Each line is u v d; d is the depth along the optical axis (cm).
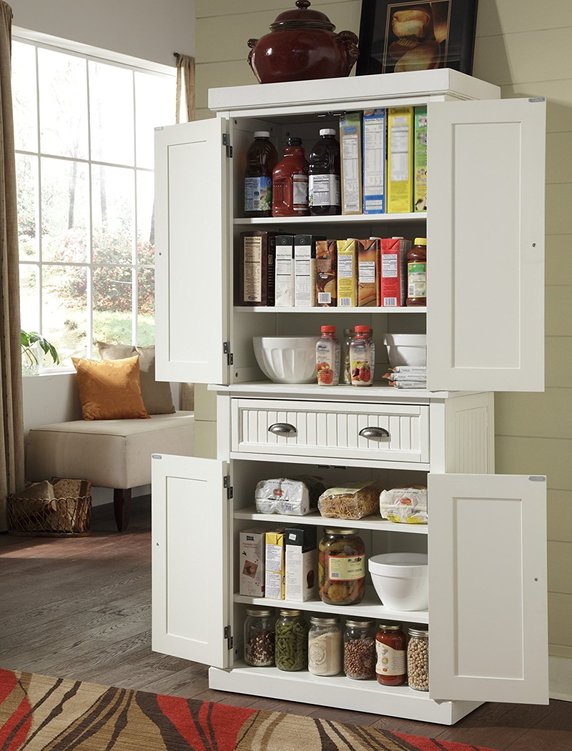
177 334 364
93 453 621
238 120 361
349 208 346
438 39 358
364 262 344
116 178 729
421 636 332
